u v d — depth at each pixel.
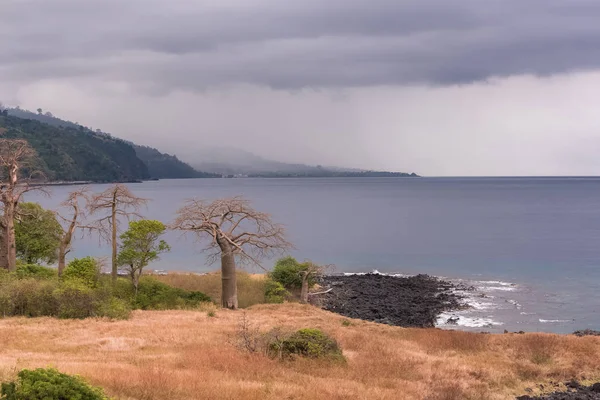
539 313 44.62
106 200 42.59
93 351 21.84
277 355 21.56
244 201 44.38
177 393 14.33
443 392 17.80
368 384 18.27
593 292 53.28
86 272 36.84
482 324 41.06
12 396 10.45
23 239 48.50
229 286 39.78
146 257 40.72
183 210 44.09
